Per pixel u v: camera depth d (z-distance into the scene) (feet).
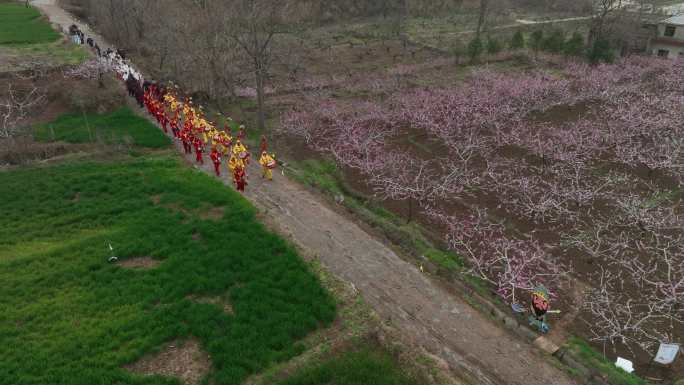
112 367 46.98
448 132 107.55
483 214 78.59
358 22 254.68
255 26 113.70
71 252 64.80
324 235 71.20
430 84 145.28
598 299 59.06
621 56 172.35
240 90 146.30
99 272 60.64
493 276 65.67
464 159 96.63
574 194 80.69
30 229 71.05
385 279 62.13
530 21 248.52
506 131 111.96
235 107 135.95
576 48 166.61
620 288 62.80
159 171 89.40
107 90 127.75
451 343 52.47
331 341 50.49
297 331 51.06
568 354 51.47
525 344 52.95
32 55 147.84
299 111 128.26
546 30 212.02
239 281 59.21
